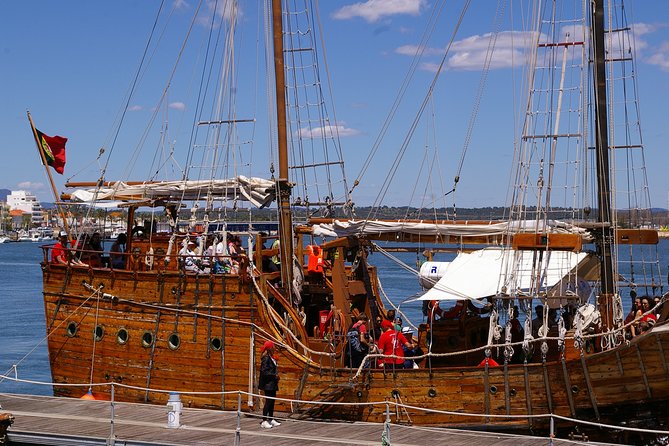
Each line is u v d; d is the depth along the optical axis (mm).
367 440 21172
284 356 23969
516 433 22266
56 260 27641
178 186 28016
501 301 23250
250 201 27328
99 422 23359
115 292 26188
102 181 29312
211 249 26453
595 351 23016
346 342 24547
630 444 21688
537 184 23781
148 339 25656
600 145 23531
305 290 27391
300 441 21188
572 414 21891
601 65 23656
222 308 24641
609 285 23250
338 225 27078
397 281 89250
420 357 22844
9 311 68062
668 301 21016
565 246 22609
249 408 24188
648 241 23375
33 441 22234
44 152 29656
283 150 28141
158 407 24969
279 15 28344
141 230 31703
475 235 25984
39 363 45656
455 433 21672
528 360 23266
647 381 21266
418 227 26250
